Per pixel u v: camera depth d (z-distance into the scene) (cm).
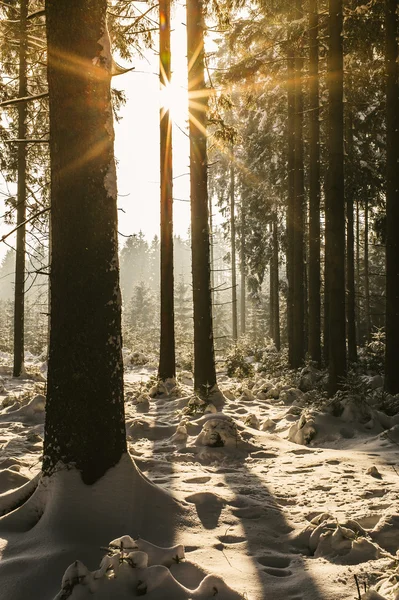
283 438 778
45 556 327
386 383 1003
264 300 4531
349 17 1153
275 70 1606
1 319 5438
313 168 1517
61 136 411
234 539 378
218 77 1316
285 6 1367
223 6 1120
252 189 2394
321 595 293
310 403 973
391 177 1010
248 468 586
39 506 393
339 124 991
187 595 288
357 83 1536
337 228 984
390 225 1011
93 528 365
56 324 410
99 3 419
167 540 367
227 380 1585
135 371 1845
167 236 1241
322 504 446
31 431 791
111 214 421
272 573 330
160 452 673
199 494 446
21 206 1490
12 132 1502
